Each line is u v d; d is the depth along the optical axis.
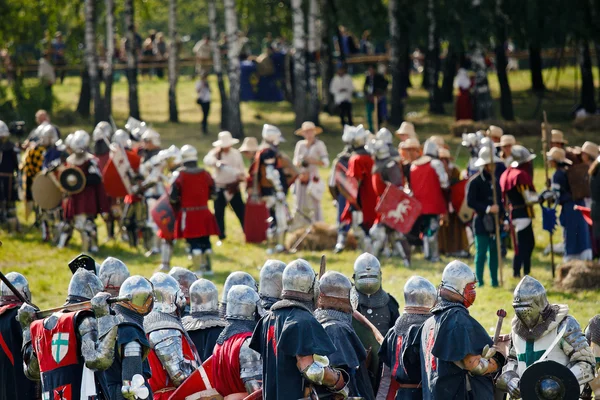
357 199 31.72
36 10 65.44
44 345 13.86
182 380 14.64
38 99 62.72
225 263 32.22
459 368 13.54
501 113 60.31
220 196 35.62
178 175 29.69
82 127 61.59
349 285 14.20
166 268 30.97
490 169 28.12
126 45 62.25
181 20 112.19
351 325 14.23
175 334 14.89
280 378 13.00
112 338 13.27
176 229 29.94
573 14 55.28
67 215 33.78
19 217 41.19
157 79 85.00
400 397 14.52
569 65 79.75
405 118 62.50
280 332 12.99
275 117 64.69
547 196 28.42
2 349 15.77
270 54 68.12
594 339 14.82
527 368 13.47
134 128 35.72
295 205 36.66
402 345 14.36
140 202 34.47
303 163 36.31
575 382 13.27
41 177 34.41
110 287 14.91
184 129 61.66
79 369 13.76
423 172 31.47
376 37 65.19
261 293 15.04
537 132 55.31
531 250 28.62
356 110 66.81
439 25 57.88
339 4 64.31
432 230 31.64
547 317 13.96
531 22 55.47
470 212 32.00
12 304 16.02
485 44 56.56
